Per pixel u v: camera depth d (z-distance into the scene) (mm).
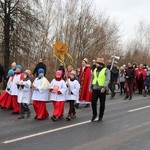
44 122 11922
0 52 28094
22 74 13375
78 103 15438
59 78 12484
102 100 12133
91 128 11023
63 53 15414
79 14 34781
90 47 34875
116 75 19516
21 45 27953
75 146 8844
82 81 15438
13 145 8859
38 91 12445
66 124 11609
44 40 31406
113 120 12414
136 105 16375
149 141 9445
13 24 27625
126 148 8719
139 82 22391
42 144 8984
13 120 12258
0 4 27203
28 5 27406
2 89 23094
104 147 8797
